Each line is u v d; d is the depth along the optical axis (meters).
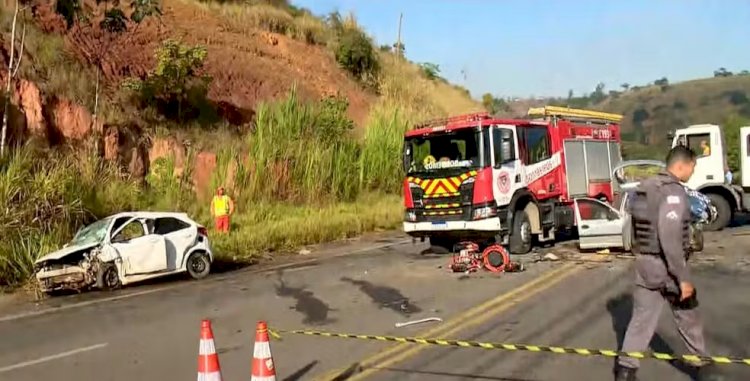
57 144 19.95
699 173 18.06
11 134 18.55
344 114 31.48
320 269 14.48
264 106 26.11
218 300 11.30
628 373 5.39
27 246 14.09
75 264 12.86
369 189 28.95
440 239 16.78
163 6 30.83
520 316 8.80
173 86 24.69
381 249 17.91
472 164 14.59
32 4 23.50
